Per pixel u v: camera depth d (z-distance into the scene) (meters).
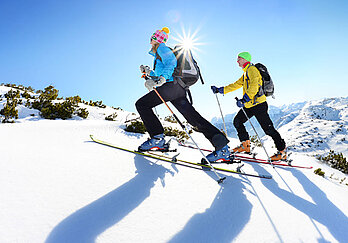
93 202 1.65
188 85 2.67
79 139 3.27
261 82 3.76
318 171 4.66
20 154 2.26
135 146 3.63
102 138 3.70
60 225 1.33
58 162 2.22
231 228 1.58
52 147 2.67
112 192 1.84
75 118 6.98
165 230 1.46
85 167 2.22
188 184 2.25
